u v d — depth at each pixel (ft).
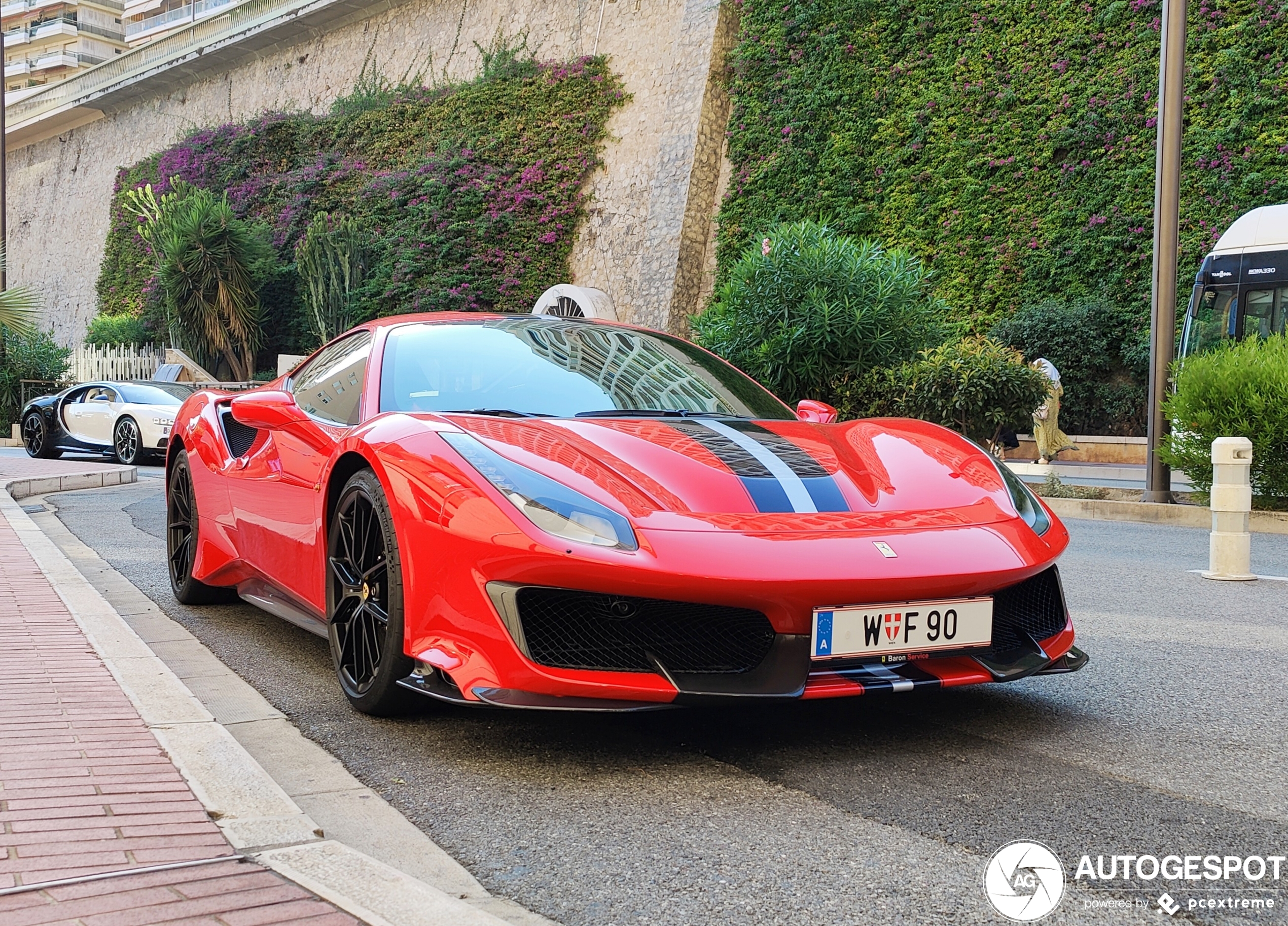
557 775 7.88
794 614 7.78
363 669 9.48
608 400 10.89
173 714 8.72
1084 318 56.03
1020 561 8.49
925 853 6.38
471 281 87.35
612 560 7.54
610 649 8.00
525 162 88.89
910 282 40.01
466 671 8.02
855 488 9.09
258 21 119.03
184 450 14.83
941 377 34.37
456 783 7.73
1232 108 53.88
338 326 89.45
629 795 7.45
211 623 13.97
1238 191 53.16
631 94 85.05
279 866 5.73
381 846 6.61
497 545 7.82
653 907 5.70
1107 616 14.28
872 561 7.98
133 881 5.50
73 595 14.12
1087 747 8.49
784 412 11.82
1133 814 7.02
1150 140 56.75
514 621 7.79
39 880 5.50
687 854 6.40
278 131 110.42
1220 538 17.69
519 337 11.96
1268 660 11.62
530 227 87.10
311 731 9.05
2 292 57.16
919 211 65.16
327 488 10.12
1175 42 32.07
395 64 106.32
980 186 62.49
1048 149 60.23
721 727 9.06
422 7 104.73
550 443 9.03
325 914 5.12
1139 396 54.29
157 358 90.84
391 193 93.86
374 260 91.86
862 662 8.22
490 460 8.53
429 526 8.38
